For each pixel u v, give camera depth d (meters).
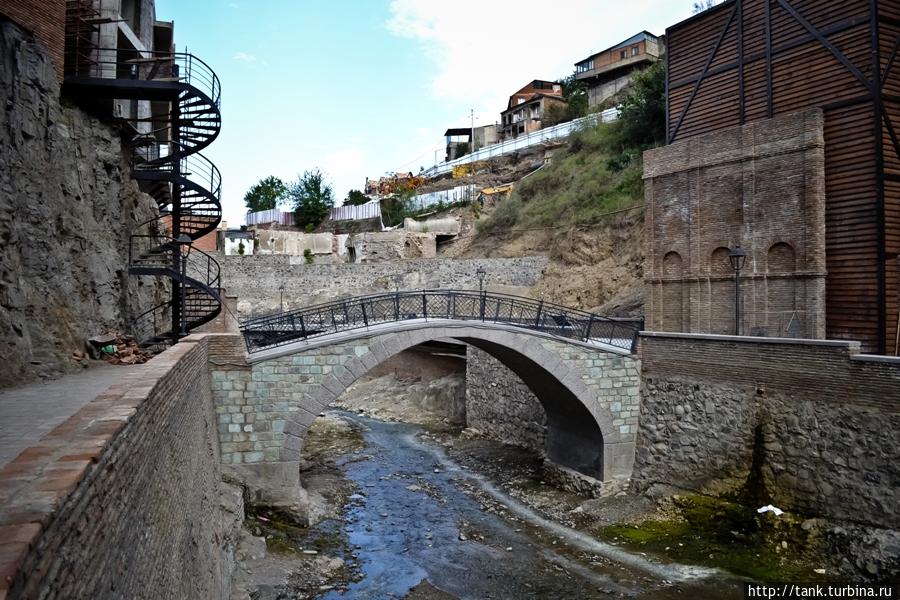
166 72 20.84
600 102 62.25
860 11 17.06
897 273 16.64
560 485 20.77
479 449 26.02
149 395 5.86
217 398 16.19
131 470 4.91
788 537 14.64
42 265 12.02
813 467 14.90
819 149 17.45
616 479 19.30
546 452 22.64
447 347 33.59
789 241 18.17
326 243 55.59
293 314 18.19
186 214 19.25
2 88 11.00
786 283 18.34
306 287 43.81
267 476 16.52
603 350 19.31
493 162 65.19
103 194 15.52
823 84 17.81
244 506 15.79
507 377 26.70
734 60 20.30
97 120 15.74
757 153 19.00
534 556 15.73
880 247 16.39
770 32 19.22
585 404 19.00
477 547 16.31
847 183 17.17
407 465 24.36
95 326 14.27
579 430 20.56
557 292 35.88
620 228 34.47
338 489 21.03
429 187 66.00
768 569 14.01
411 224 53.03
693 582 13.84
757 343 16.39
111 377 11.32
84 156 14.80
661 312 22.06
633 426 19.55
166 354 9.60
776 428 15.82
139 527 5.05
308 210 67.88
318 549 15.65
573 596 13.60
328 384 16.91
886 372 13.77
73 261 13.52
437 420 32.09
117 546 4.28
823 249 17.42
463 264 42.66
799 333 17.86
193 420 10.05
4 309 10.18
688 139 21.16
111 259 15.52
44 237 12.12
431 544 16.52
